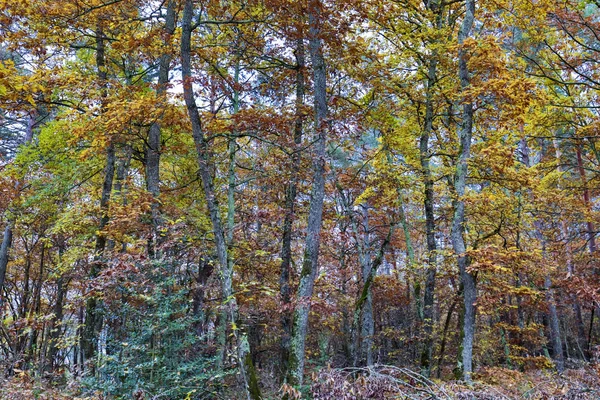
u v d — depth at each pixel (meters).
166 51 10.70
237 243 12.09
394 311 17.52
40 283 18.22
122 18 11.06
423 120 15.33
